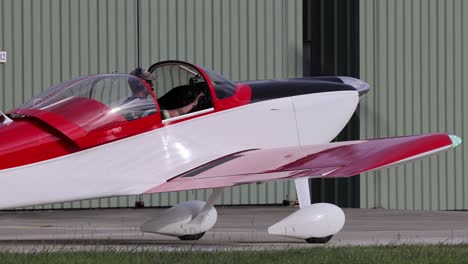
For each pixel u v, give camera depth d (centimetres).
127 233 3428
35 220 4206
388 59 5206
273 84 3172
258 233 3391
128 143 2691
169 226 3022
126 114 2683
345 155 2603
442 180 5250
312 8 5622
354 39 5216
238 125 2984
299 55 5212
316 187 5566
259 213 4597
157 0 5044
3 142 2522
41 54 4912
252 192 5094
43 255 2334
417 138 2577
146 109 2728
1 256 2306
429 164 5238
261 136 3048
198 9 5097
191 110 2884
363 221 4162
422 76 5244
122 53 5000
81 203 4869
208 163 2816
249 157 2798
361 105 5172
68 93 2647
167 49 5056
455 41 5284
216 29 5119
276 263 2238
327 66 5478
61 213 4619
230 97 2983
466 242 2962
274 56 5191
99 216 4431
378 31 5194
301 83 3247
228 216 4406
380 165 2475
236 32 5144
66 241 3022
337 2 5388
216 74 3000
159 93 2958
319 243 2906
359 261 2284
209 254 2375
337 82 3450
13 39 4891
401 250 2520
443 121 5269
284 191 5134
